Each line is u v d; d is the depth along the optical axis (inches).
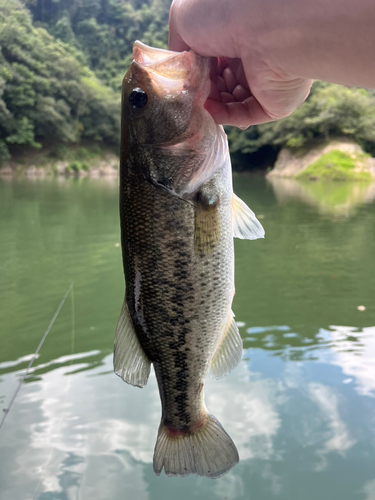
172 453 12.6
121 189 12.1
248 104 11.2
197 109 11.1
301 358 30.0
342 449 21.6
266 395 25.8
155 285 11.9
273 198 135.9
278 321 36.7
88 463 21.0
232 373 28.3
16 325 36.4
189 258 11.6
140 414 24.4
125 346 12.2
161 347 12.3
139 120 11.5
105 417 24.1
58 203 122.0
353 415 23.9
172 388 12.5
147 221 11.7
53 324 36.6
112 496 19.1
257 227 12.5
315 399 25.3
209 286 11.8
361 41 7.0
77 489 19.2
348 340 32.8
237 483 19.9
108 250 63.6
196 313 11.9
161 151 11.4
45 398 25.8
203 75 11.0
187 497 19.2
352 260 56.8
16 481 19.7
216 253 11.8
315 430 22.8
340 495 18.9
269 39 8.2
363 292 44.1
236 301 41.9
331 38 7.3
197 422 12.7
